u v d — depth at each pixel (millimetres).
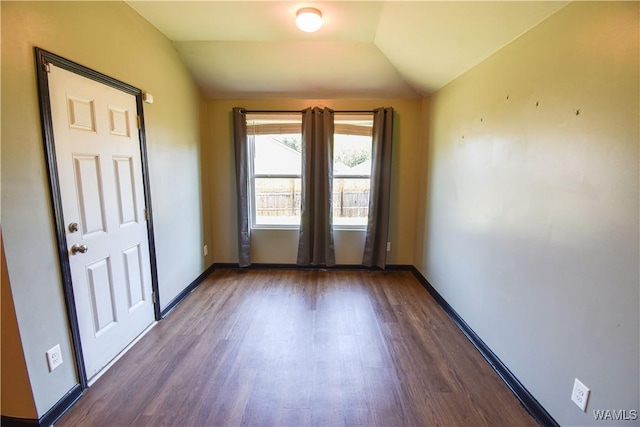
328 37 2639
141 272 2326
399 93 3420
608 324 1191
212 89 3398
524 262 1690
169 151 2713
